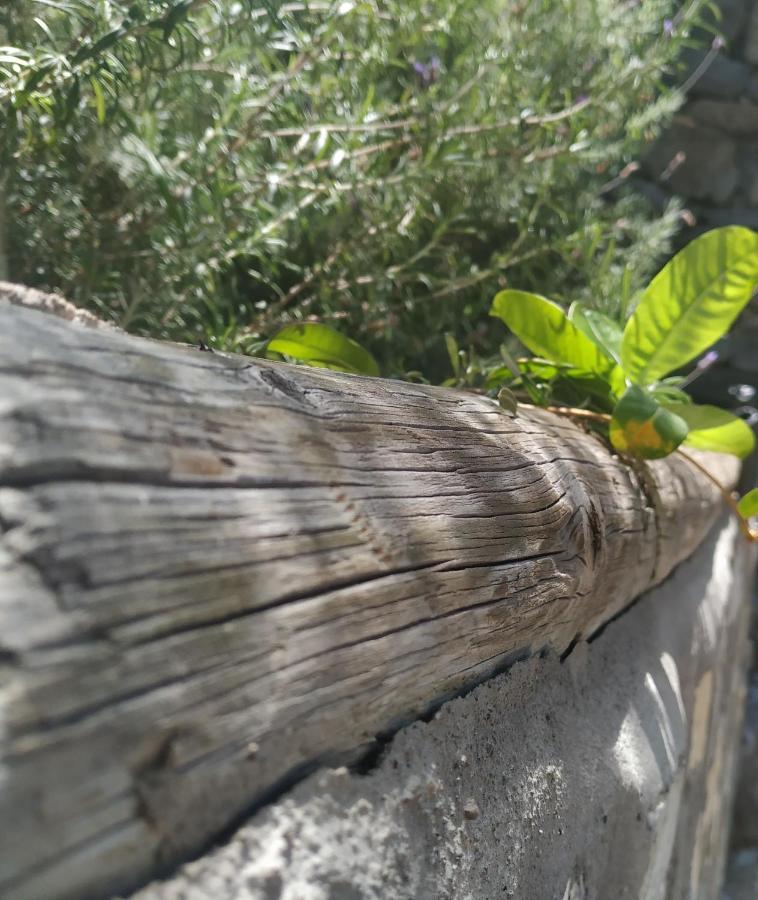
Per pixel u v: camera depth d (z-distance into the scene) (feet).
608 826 0.62
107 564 0.23
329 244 1.24
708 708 1.25
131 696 0.23
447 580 0.40
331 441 0.36
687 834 1.11
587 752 0.60
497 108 1.27
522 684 0.54
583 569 0.60
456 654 0.42
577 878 0.56
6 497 0.22
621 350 0.96
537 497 0.53
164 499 0.26
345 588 0.32
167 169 0.88
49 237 0.94
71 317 0.35
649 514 0.84
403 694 0.38
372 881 0.32
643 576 0.87
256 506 0.29
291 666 0.29
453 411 0.53
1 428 0.23
